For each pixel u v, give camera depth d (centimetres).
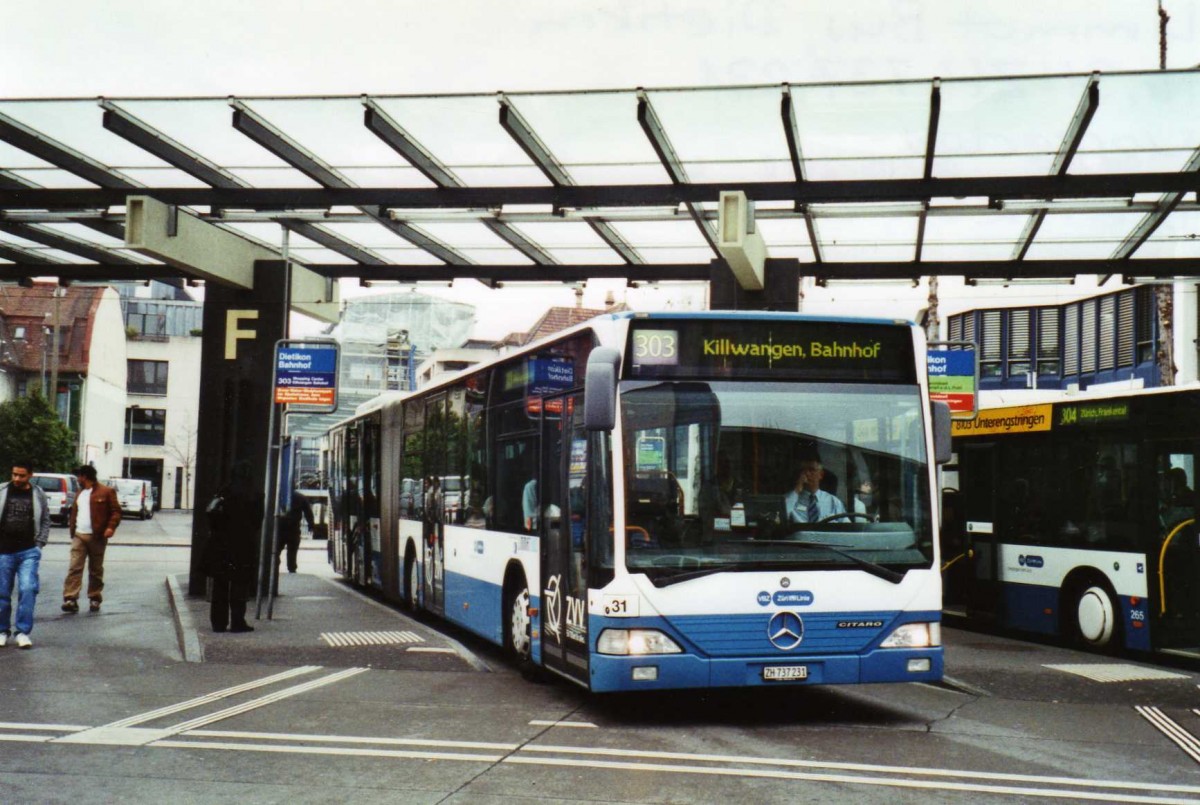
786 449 871
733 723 880
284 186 1473
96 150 1388
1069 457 1389
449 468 1402
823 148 1273
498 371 1193
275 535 1538
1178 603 1220
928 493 891
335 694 988
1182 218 1480
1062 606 1391
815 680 846
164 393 8900
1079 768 731
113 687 1013
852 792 659
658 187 1398
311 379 1561
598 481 865
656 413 856
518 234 1614
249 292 1777
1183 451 1227
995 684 1088
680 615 833
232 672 1104
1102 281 1777
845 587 859
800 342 889
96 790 651
